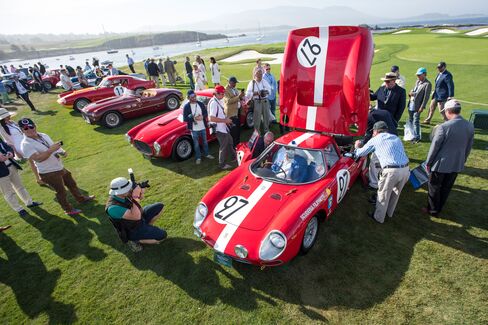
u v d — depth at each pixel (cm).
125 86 1443
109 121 1090
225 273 408
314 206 402
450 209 494
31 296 405
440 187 454
